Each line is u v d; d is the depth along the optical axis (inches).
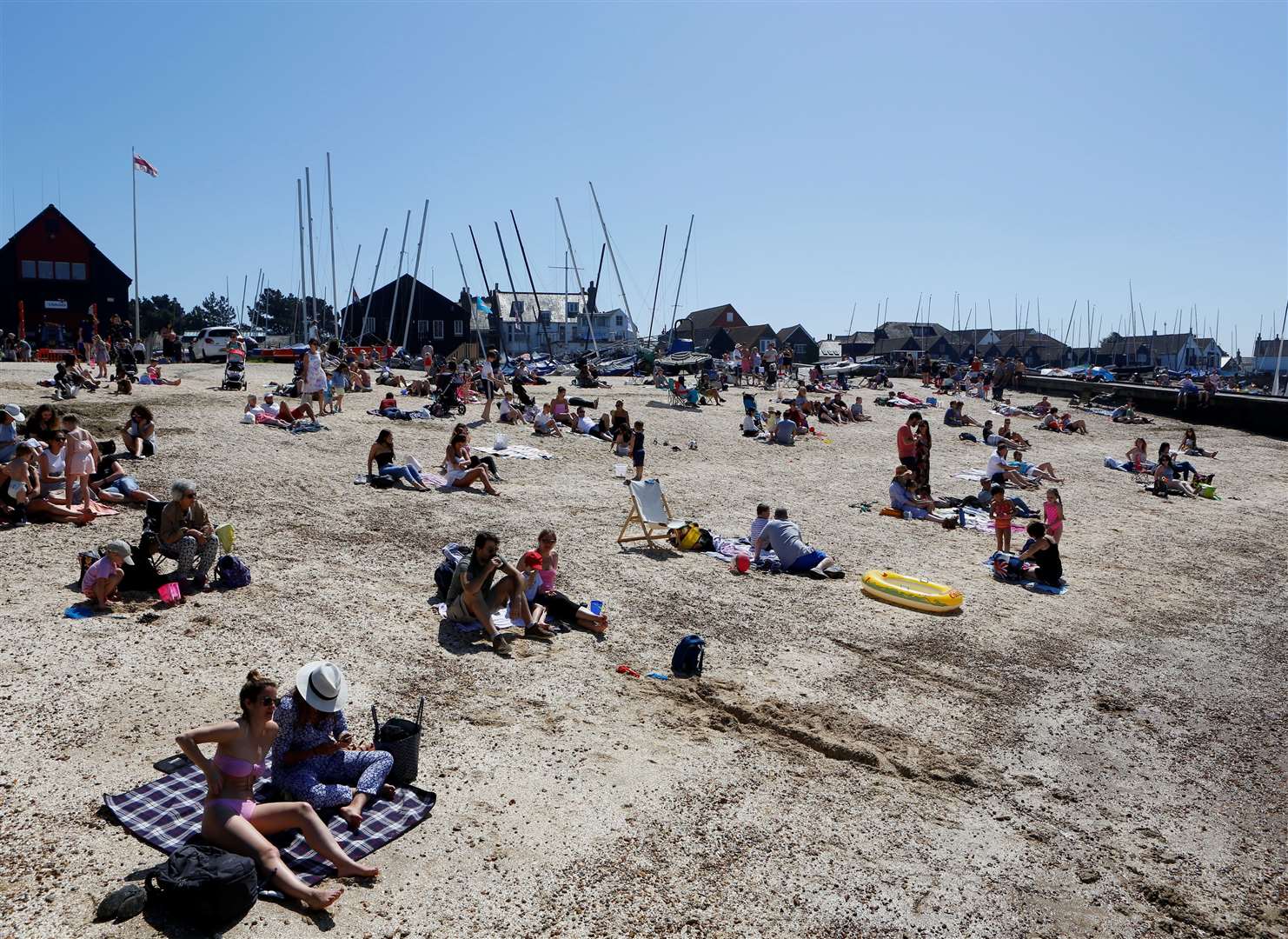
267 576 454.6
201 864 206.2
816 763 321.7
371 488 679.1
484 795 273.9
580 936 215.9
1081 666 449.4
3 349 1503.4
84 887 213.0
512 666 377.4
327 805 247.3
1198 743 372.2
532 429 1019.9
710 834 266.5
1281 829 309.1
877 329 5191.9
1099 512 879.7
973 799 307.7
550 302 3346.5
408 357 1956.2
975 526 761.6
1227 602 593.9
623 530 594.9
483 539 402.9
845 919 233.6
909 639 464.8
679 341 2691.9
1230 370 4613.7
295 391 1047.0
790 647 437.1
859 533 700.0
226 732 221.5
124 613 385.1
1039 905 250.8
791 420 1195.9
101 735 284.2
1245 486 1104.2
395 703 330.3
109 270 2242.9
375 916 214.8
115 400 916.0
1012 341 5088.6
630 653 408.5
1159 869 277.3
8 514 500.4
